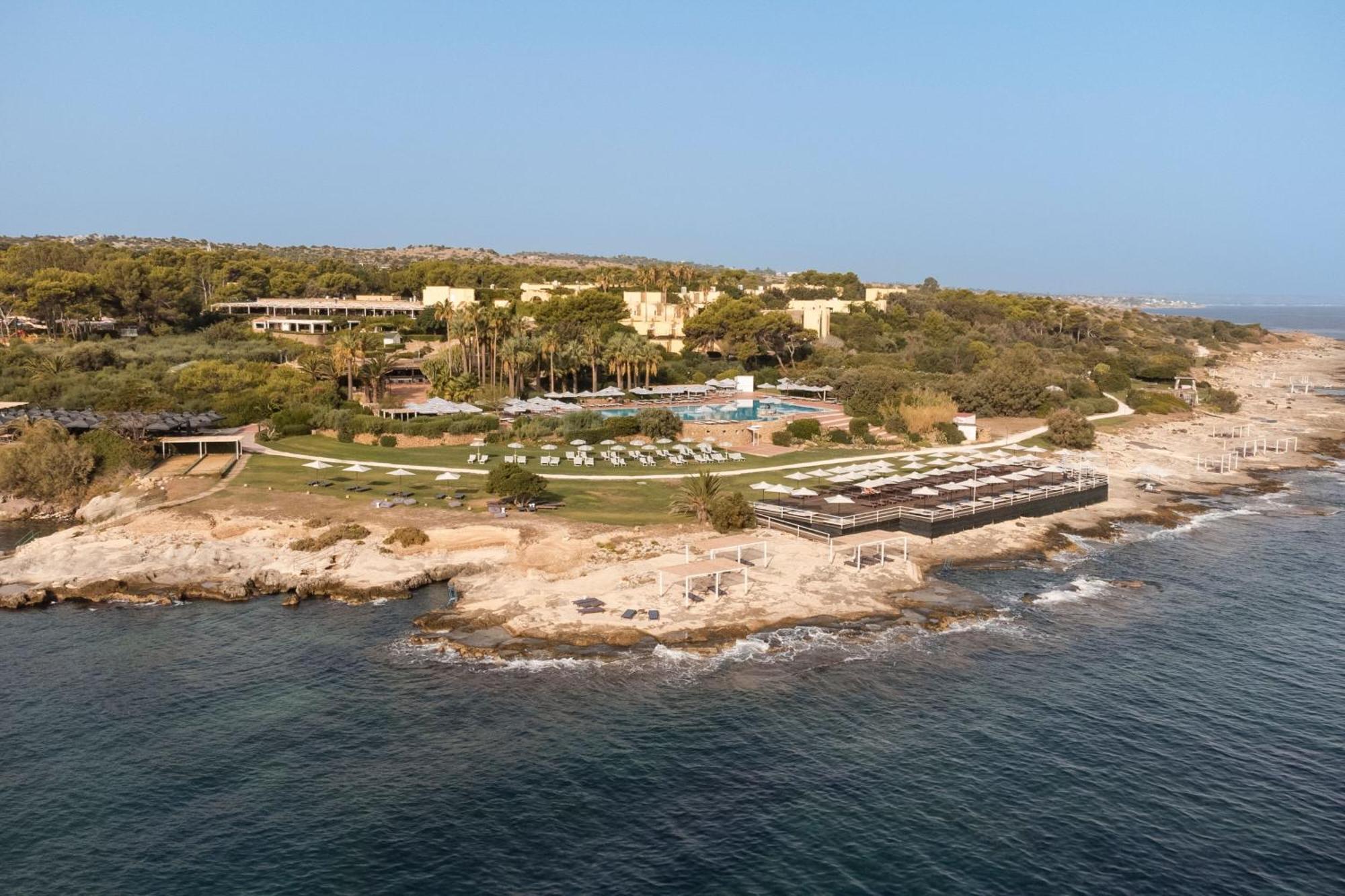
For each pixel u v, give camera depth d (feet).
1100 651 193.47
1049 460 396.37
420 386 502.79
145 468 320.70
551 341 484.74
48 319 548.72
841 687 173.88
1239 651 194.59
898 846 125.59
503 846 125.70
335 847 125.29
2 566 233.35
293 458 344.49
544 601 209.36
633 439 400.06
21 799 136.15
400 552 239.50
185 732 155.74
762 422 427.33
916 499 295.07
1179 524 304.71
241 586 221.46
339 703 165.78
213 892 116.37
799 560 242.17
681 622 199.62
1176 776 143.95
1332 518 318.24
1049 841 127.03
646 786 140.15
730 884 117.70
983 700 169.37
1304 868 121.49
